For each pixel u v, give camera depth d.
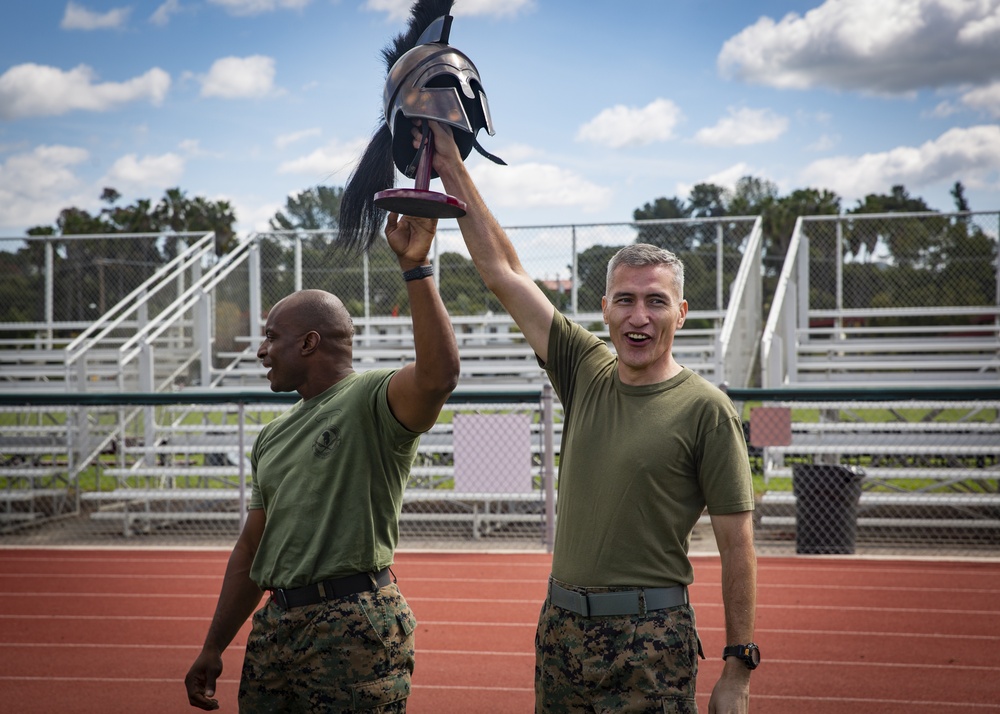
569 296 13.12
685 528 2.70
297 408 2.97
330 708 2.66
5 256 14.36
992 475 9.57
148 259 14.52
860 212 50.53
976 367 13.18
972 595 7.36
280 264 14.40
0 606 7.35
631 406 2.77
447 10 2.61
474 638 6.35
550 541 8.94
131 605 7.39
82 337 13.23
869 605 7.07
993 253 13.45
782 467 10.38
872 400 8.21
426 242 2.54
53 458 11.21
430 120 2.49
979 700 5.07
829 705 5.01
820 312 13.72
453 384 2.63
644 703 2.57
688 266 13.55
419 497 9.11
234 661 5.90
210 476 10.95
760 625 6.55
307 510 2.74
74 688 5.45
